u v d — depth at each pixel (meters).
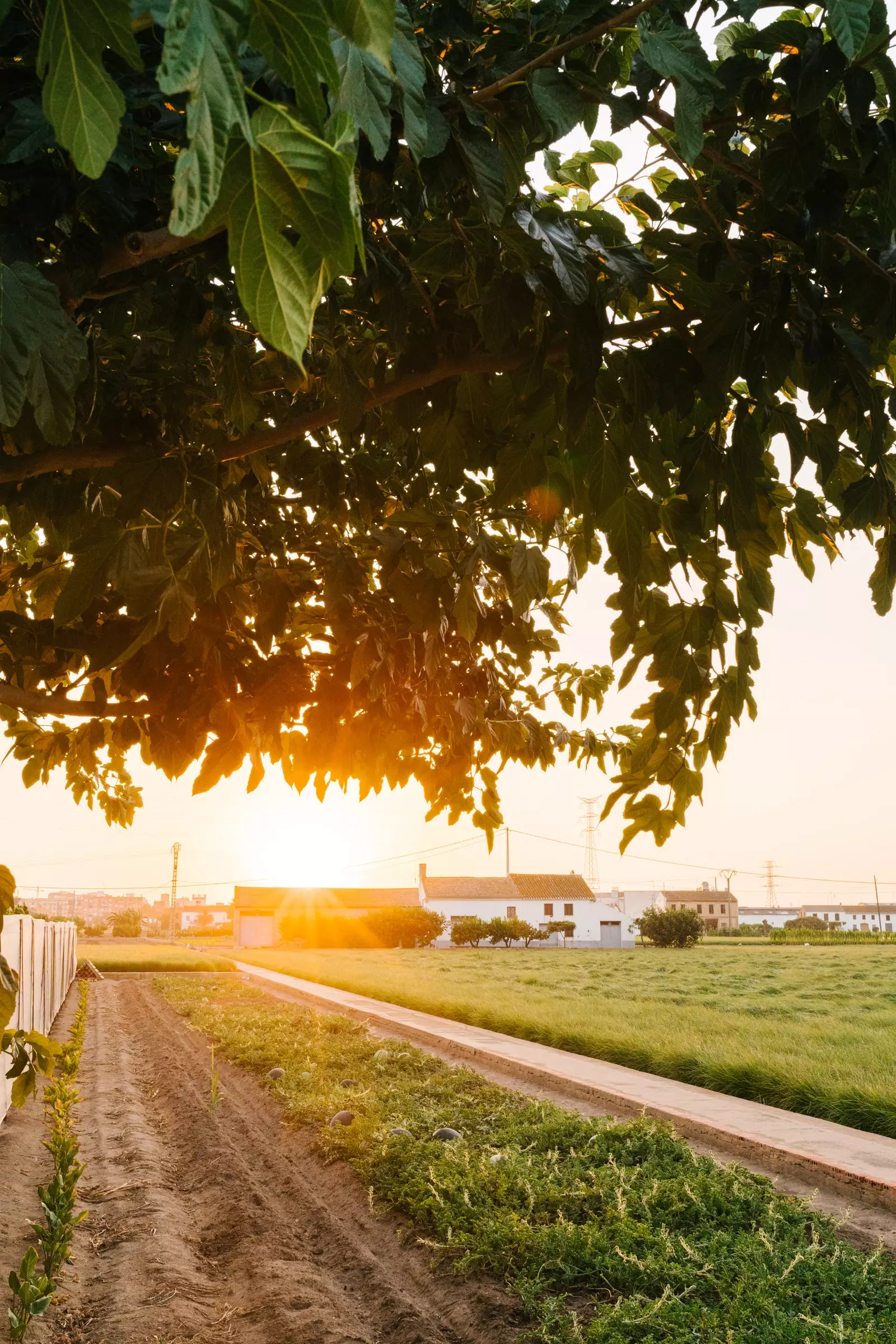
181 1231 6.00
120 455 2.36
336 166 0.60
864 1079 9.73
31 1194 6.59
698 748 2.63
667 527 2.42
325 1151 7.44
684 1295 4.35
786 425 2.15
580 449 2.20
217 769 3.01
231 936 101.69
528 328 2.21
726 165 1.92
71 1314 4.62
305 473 3.57
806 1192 6.59
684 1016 17.20
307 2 0.62
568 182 2.47
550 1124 7.55
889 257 1.86
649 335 2.15
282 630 3.03
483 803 4.56
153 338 2.91
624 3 1.56
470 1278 4.82
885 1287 4.41
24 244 1.60
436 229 2.08
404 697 3.58
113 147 0.65
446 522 3.10
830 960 43.22
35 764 4.47
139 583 2.15
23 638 3.04
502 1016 16.25
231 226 0.61
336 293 2.57
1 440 2.28
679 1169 6.35
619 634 2.56
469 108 1.56
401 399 2.47
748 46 1.66
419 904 79.69
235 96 0.57
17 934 10.15
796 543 2.67
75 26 0.64
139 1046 15.24
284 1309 4.59
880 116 1.80
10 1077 3.12
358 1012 18.42
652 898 111.75
